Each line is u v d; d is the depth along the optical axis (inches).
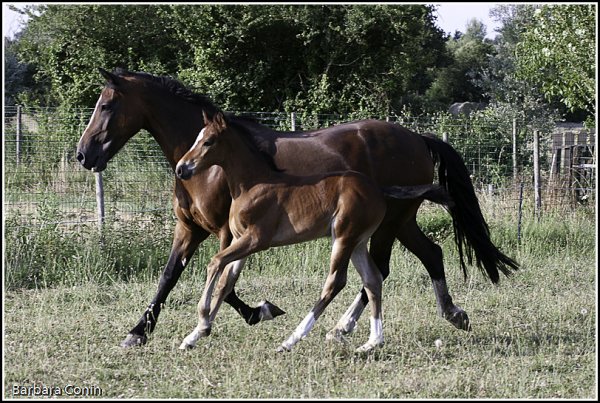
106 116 271.9
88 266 364.5
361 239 250.5
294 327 286.7
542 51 531.2
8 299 329.4
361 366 240.1
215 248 395.2
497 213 477.7
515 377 229.1
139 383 224.7
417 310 309.6
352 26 819.4
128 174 445.4
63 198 447.2
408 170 277.1
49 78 973.2
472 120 706.2
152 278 369.4
